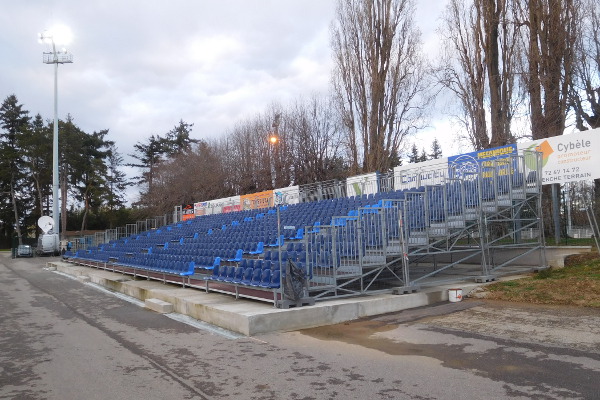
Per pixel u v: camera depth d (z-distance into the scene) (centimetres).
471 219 1271
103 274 2109
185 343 810
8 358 731
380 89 2569
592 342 672
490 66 1981
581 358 603
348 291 1043
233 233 2027
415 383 546
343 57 2728
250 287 1049
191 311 1091
